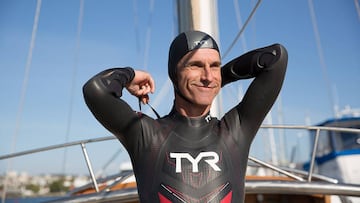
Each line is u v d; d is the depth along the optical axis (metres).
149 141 2.22
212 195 2.07
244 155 2.29
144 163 2.19
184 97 2.28
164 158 2.17
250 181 3.88
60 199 3.77
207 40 2.29
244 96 2.41
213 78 2.26
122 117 2.18
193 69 2.25
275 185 3.82
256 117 2.35
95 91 2.09
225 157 2.21
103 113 2.14
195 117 2.31
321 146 13.62
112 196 3.69
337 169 12.77
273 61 2.36
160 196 2.09
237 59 2.56
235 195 2.14
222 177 2.14
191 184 2.09
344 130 4.20
